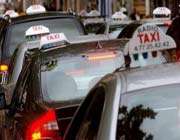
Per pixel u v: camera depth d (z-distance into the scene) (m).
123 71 7.91
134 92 7.29
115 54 11.88
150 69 7.82
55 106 10.76
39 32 18.91
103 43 12.49
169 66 7.89
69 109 10.44
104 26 28.20
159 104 7.17
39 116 10.43
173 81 7.35
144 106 7.18
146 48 9.80
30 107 11.27
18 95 12.77
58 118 10.34
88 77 11.62
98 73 11.66
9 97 15.16
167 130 7.00
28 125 10.52
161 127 7.03
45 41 14.20
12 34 22.86
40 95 11.35
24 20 22.91
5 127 13.87
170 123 7.03
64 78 11.58
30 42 16.98
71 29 22.53
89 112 8.14
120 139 6.96
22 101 12.14
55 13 23.14
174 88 7.27
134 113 7.16
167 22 23.00
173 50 11.55
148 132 7.02
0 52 22.70
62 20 22.67
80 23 22.81
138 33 9.80
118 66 11.70
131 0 53.47
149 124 7.08
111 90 7.36
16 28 22.89
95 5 57.97
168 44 9.87
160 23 22.94
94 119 7.73
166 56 11.25
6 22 23.59
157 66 7.99
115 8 53.09
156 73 7.59
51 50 12.45
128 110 7.16
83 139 8.02
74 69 11.75
